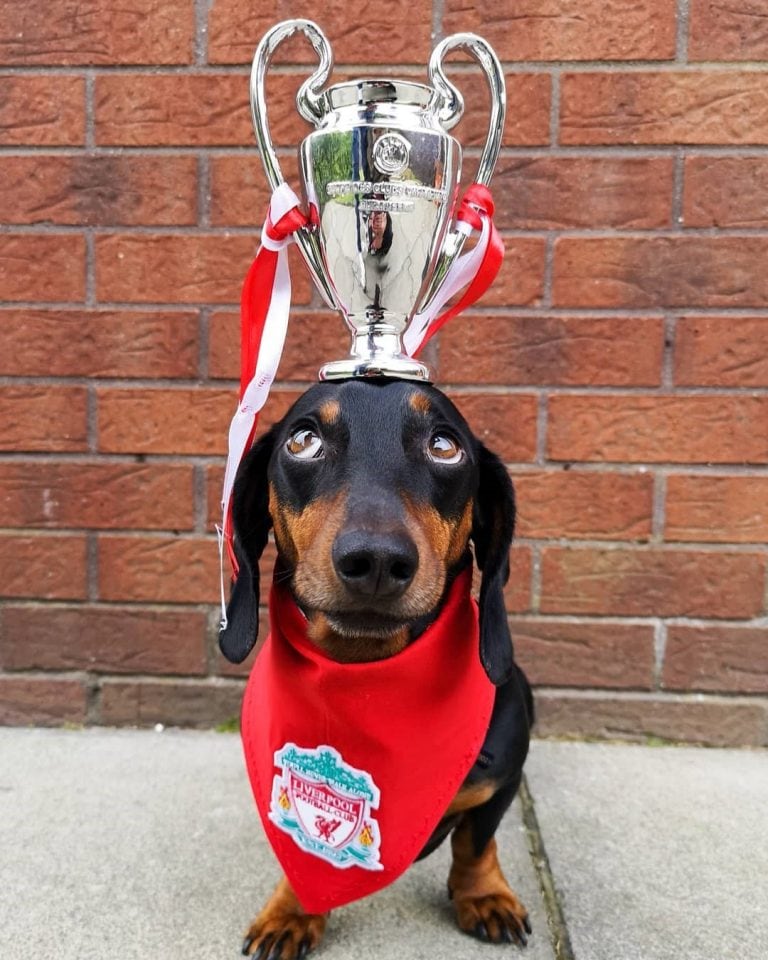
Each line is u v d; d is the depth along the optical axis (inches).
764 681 33.3
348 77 31.7
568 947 21.8
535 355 32.5
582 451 32.8
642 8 31.0
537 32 31.2
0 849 25.6
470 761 20.7
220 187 32.4
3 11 31.8
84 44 31.9
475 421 32.9
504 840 26.6
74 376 33.3
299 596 17.6
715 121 31.4
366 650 20.4
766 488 32.6
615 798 29.2
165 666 34.4
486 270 22.7
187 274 32.7
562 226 32.0
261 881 24.4
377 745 20.2
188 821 27.4
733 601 33.1
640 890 24.1
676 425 32.5
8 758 31.6
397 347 21.7
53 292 32.9
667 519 32.9
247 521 22.1
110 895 23.6
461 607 21.2
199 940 22.0
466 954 21.7
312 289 32.3
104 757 31.7
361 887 20.9
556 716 33.9
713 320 32.1
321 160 20.6
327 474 18.6
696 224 31.8
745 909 23.3
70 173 32.4
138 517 33.7
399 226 20.7
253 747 22.5
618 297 32.2
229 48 31.7
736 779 30.7
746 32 31.0
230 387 33.2
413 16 31.3
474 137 31.7
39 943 21.7
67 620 34.3
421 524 17.8
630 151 31.7
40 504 33.8
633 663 33.5
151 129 32.2
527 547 33.3
